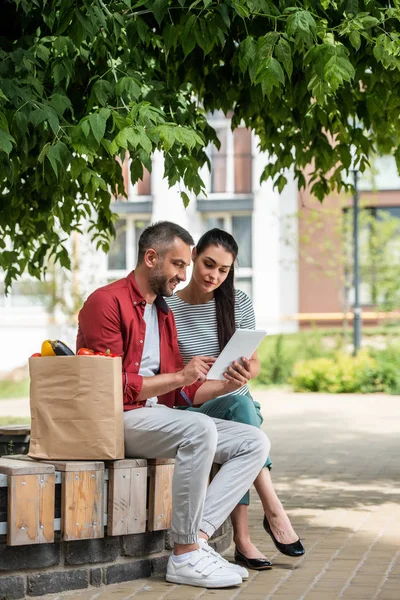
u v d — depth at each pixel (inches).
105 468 235.8
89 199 367.2
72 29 259.1
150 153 241.1
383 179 1232.2
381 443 576.7
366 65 308.8
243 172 1261.1
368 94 345.1
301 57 285.4
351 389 981.2
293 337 1099.9
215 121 1264.8
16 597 221.6
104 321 237.6
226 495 243.4
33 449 234.2
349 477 444.8
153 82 296.2
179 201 1259.8
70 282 1090.1
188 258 244.2
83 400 229.3
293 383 1001.5
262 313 1256.2
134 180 259.8
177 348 254.2
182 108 302.5
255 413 261.0
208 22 264.4
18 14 294.2
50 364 231.9
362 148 379.2
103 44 279.7
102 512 233.0
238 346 237.5
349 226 1156.5
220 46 318.0
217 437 237.1
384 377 983.0
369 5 284.0
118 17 267.0
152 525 244.8
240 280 1270.9
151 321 249.3
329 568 258.1
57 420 231.3
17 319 1283.2
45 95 270.7
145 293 245.0
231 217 1275.8
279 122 362.6
